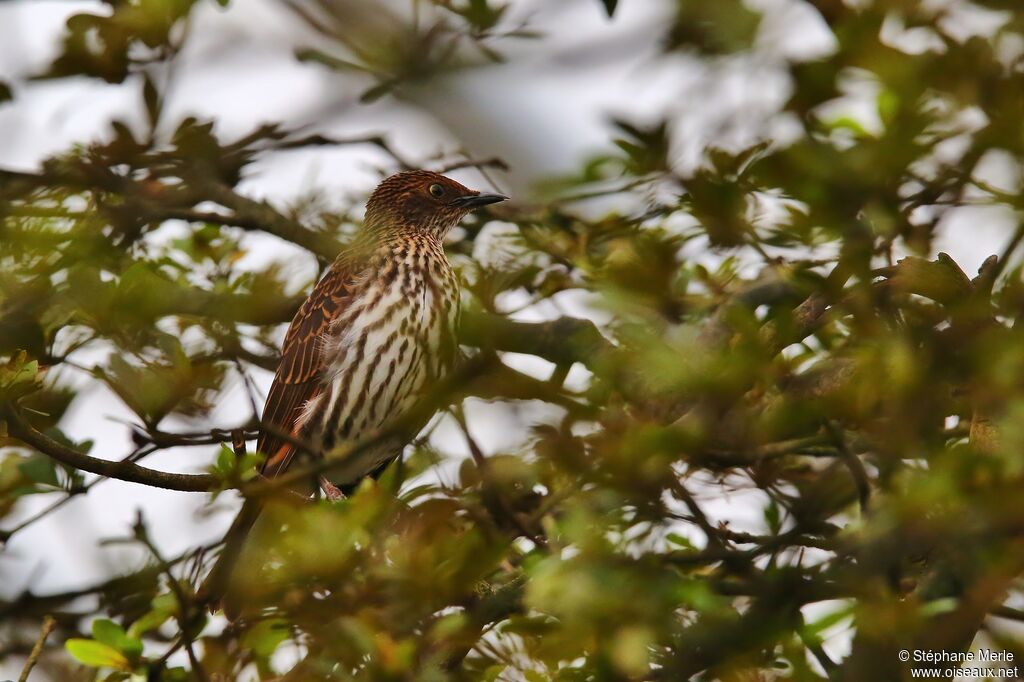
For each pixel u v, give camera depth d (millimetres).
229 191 15297
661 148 11203
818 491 11430
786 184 8578
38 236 12484
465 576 8602
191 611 10742
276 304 14586
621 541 9320
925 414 8164
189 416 11945
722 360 8125
